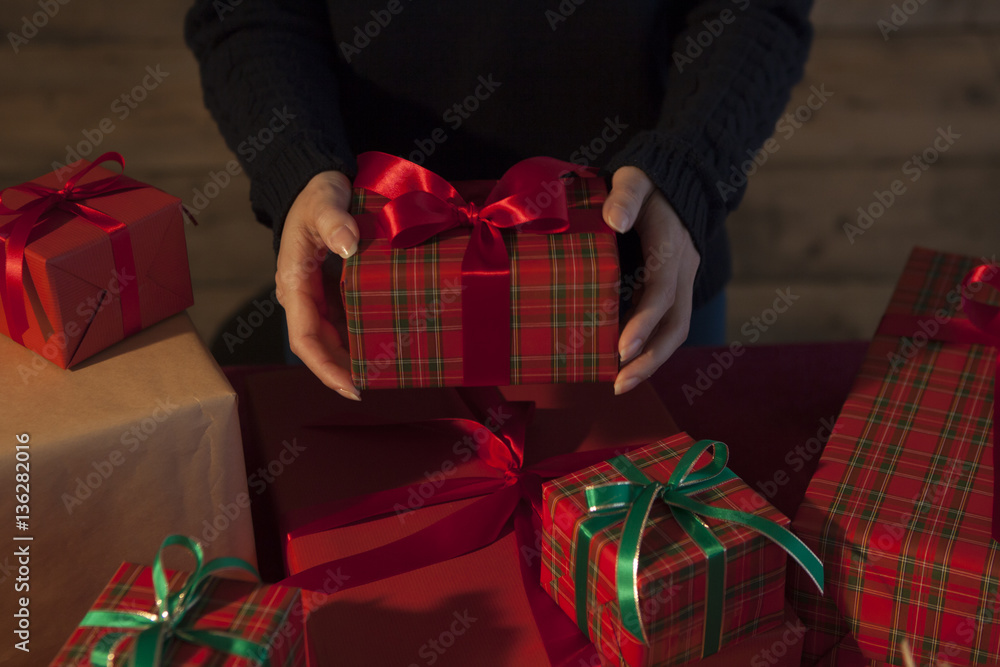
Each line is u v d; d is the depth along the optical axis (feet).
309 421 3.53
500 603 3.04
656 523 2.91
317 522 3.21
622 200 3.21
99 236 3.13
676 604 2.82
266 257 8.05
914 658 3.00
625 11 3.88
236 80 3.74
